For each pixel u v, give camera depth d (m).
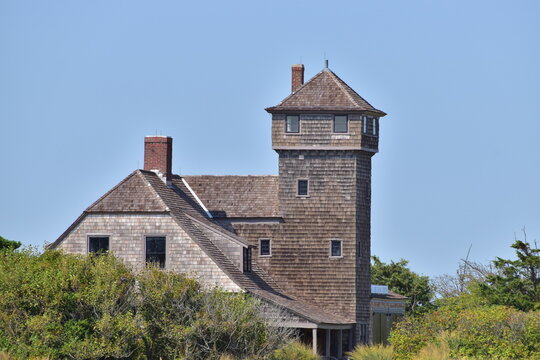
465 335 198.62
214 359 176.75
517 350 193.38
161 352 177.88
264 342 182.50
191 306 180.62
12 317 170.88
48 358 165.00
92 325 173.88
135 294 178.25
